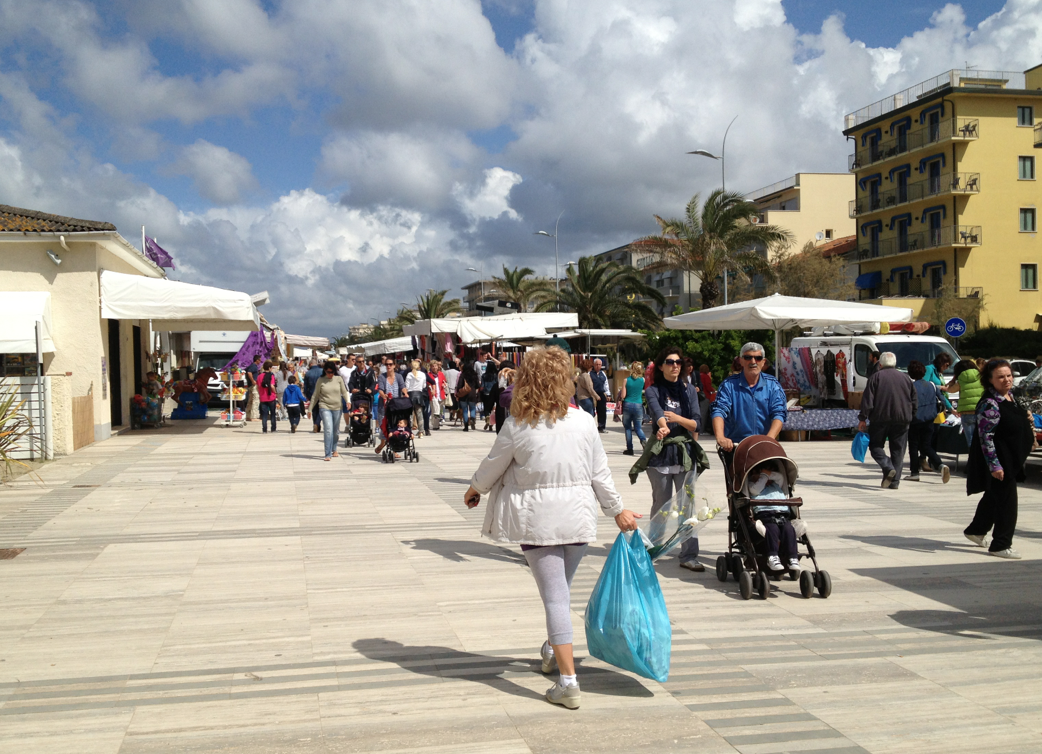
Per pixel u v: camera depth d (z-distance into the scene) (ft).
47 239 60.70
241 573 23.02
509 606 19.90
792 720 13.37
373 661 16.16
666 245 133.90
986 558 24.62
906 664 15.89
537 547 14.14
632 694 14.48
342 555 25.20
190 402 90.53
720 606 19.94
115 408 74.08
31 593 21.04
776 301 60.49
